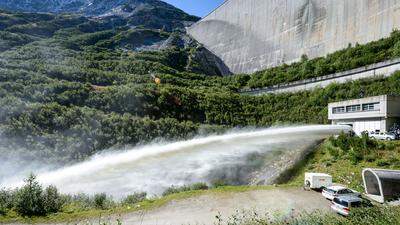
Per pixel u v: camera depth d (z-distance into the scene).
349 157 41.28
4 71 66.12
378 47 77.88
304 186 31.59
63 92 63.75
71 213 21.98
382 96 47.78
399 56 68.75
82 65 100.12
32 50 104.50
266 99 91.44
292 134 61.00
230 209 24.36
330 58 91.31
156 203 25.41
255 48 135.12
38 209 21.47
